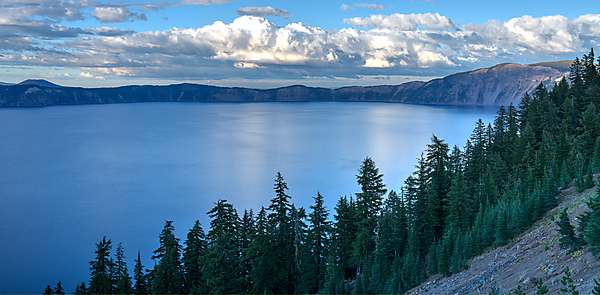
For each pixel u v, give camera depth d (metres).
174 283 52.38
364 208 57.06
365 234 55.56
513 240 39.69
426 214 60.12
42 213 179.75
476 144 84.31
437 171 67.94
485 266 35.00
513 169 75.25
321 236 59.31
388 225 54.94
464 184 58.44
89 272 118.25
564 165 57.09
